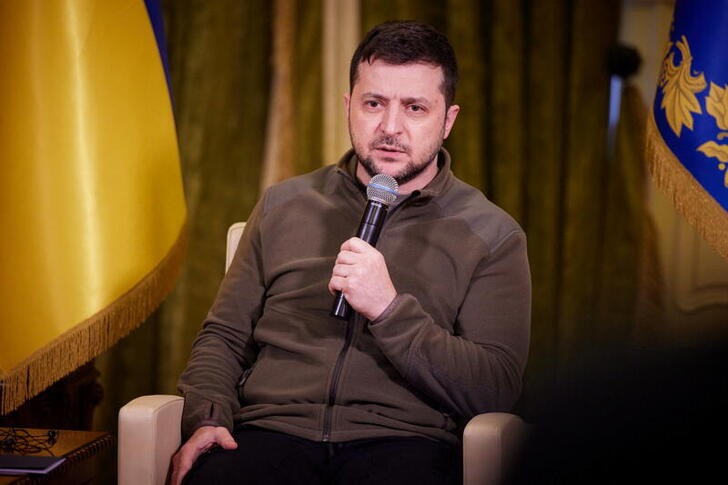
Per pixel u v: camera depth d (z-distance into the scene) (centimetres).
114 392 971
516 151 944
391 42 613
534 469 88
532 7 946
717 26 712
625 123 955
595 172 953
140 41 706
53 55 671
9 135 664
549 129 949
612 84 955
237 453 539
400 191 628
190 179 960
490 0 943
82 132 672
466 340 590
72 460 566
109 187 681
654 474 81
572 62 949
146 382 975
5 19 666
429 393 561
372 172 622
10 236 661
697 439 80
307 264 618
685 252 956
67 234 669
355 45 954
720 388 80
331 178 656
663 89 738
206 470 525
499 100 942
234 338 629
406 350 546
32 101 666
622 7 947
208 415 562
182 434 572
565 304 954
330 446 554
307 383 580
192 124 958
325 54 957
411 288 596
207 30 955
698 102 716
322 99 961
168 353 968
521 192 950
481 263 609
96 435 620
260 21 959
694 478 80
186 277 966
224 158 962
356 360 579
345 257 545
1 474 520
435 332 555
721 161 711
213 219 964
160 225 709
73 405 759
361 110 621
